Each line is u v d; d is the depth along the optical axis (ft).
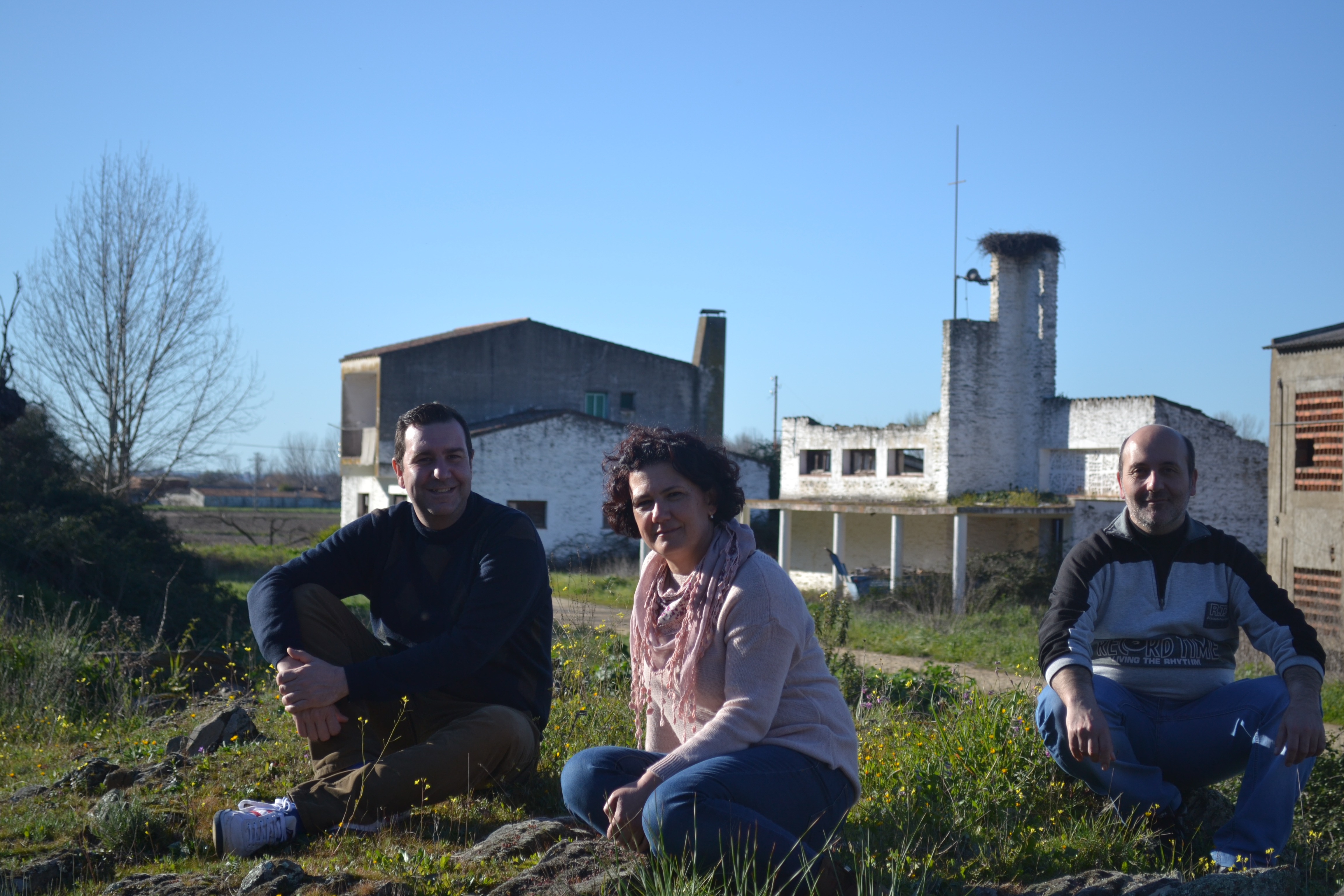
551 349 125.80
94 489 62.85
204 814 13.00
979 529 94.99
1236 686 12.87
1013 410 96.07
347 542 13.67
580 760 10.55
